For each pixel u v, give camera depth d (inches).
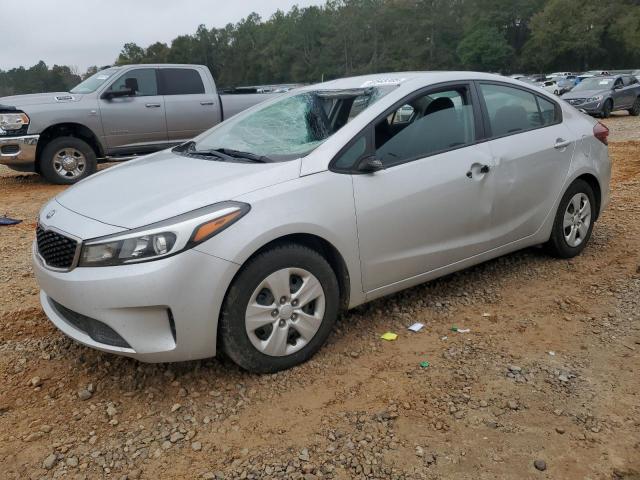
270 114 164.7
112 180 142.4
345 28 3858.3
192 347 115.5
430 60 3816.4
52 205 135.6
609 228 229.1
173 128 408.5
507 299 166.4
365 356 136.0
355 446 104.5
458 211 153.9
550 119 185.0
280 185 124.7
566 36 3006.9
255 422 112.3
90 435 109.4
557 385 122.3
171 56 4589.1
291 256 123.6
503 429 108.7
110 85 388.2
